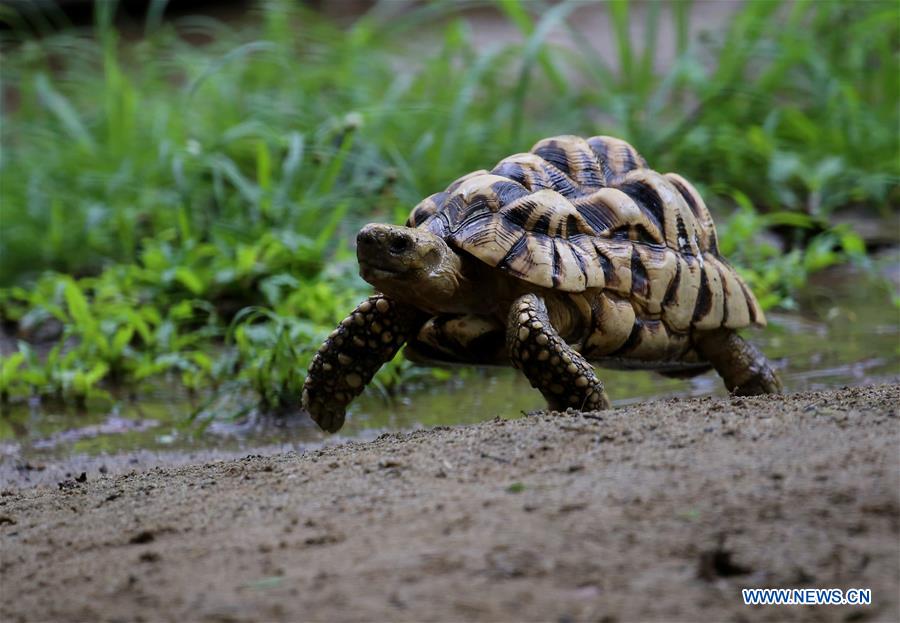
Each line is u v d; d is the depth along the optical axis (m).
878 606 3.47
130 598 3.90
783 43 14.87
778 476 4.26
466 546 3.94
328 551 4.07
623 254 6.25
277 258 10.79
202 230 12.20
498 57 15.15
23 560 4.44
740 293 6.89
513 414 7.98
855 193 12.89
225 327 10.34
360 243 5.79
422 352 6.34
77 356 9.56
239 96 15.05
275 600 3.72
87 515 4.93
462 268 6.04
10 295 11.73
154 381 9.44
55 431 8.22
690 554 3.79
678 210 6.63
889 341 9.34
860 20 15.66
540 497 4.30
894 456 4.36
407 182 12.52
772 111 14.24
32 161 14.15
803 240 12.00
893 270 11.25
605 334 6.17
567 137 6.73
